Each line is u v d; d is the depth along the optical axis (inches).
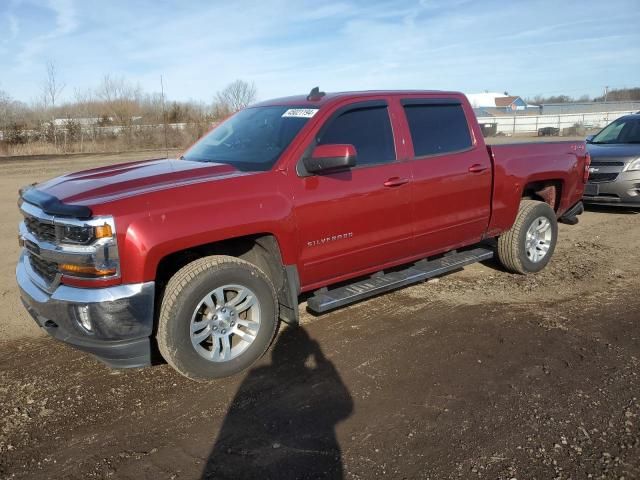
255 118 193.9
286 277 163.0
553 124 2039.9
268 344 160.9
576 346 169.9
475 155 210.2
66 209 131.6
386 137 186.4
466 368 157.2
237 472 114.3
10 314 204.7
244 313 160.1
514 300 211.3
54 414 137.6
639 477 110.2
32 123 1375.5
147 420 134.5
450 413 134.3
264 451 121.2
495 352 167.0
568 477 110.3
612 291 219.6
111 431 130.0
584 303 206.7
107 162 933.2
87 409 139.7
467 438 123.9
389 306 206.8
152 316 137.3
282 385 149.9
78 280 133.6
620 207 404.8
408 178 186.9
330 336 180.9
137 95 1653.5
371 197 176.9
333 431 128.0
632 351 165.9
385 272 209.2
